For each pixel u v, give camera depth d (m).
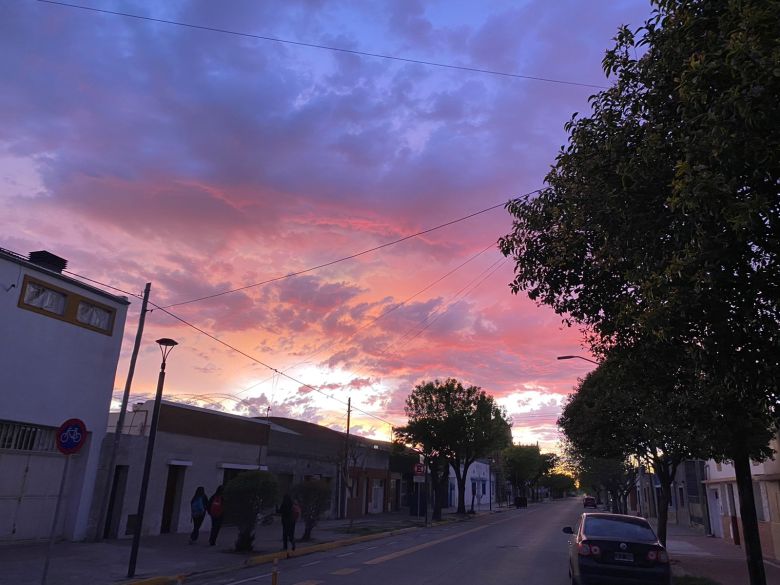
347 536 23.59
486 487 80.56
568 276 8.82
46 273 16.66
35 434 16.22
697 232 5.42
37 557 13.62
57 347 16.84
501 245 9.53
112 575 12.17
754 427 9.47
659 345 7.80
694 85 5.54
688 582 13.54
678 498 42.75
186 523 21.62
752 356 6.11
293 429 38.56
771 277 5.58
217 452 23.70
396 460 46.72
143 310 19.12
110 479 17.70
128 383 18.55
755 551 8.91
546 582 13.07
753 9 5.04
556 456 110.00
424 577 13.42
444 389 43.81
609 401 17.67
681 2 6.43
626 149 7.29
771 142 4.93
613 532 11.28
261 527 24.80
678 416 11.09
